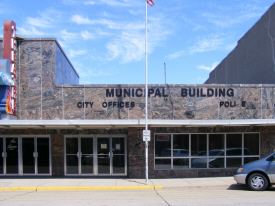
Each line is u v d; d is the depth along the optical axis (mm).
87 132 14094
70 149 14102
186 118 13703
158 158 13742
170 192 10320
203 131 13953
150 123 11742
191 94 13789
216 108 13812
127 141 14141
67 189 11102
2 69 12383
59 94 13547
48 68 13641
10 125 11812
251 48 18766
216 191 10375
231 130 13961
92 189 11125
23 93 13492
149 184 11680
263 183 10094
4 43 12945
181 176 13617
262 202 8039
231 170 13805
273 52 15938
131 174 13375
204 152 13953
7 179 13031
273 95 14031
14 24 13391
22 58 13633
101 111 13531
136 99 13625
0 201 8562
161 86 13742
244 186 11297
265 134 13938
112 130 14172
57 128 13805
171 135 13914
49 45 13711
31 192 10547
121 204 7984
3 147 14008
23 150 14016
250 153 14055
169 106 13688
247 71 19375
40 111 13453
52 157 13922
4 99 12414
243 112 13867
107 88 13641
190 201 8359
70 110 13516
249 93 13969
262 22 17297
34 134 14008
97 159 14117
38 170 13938
